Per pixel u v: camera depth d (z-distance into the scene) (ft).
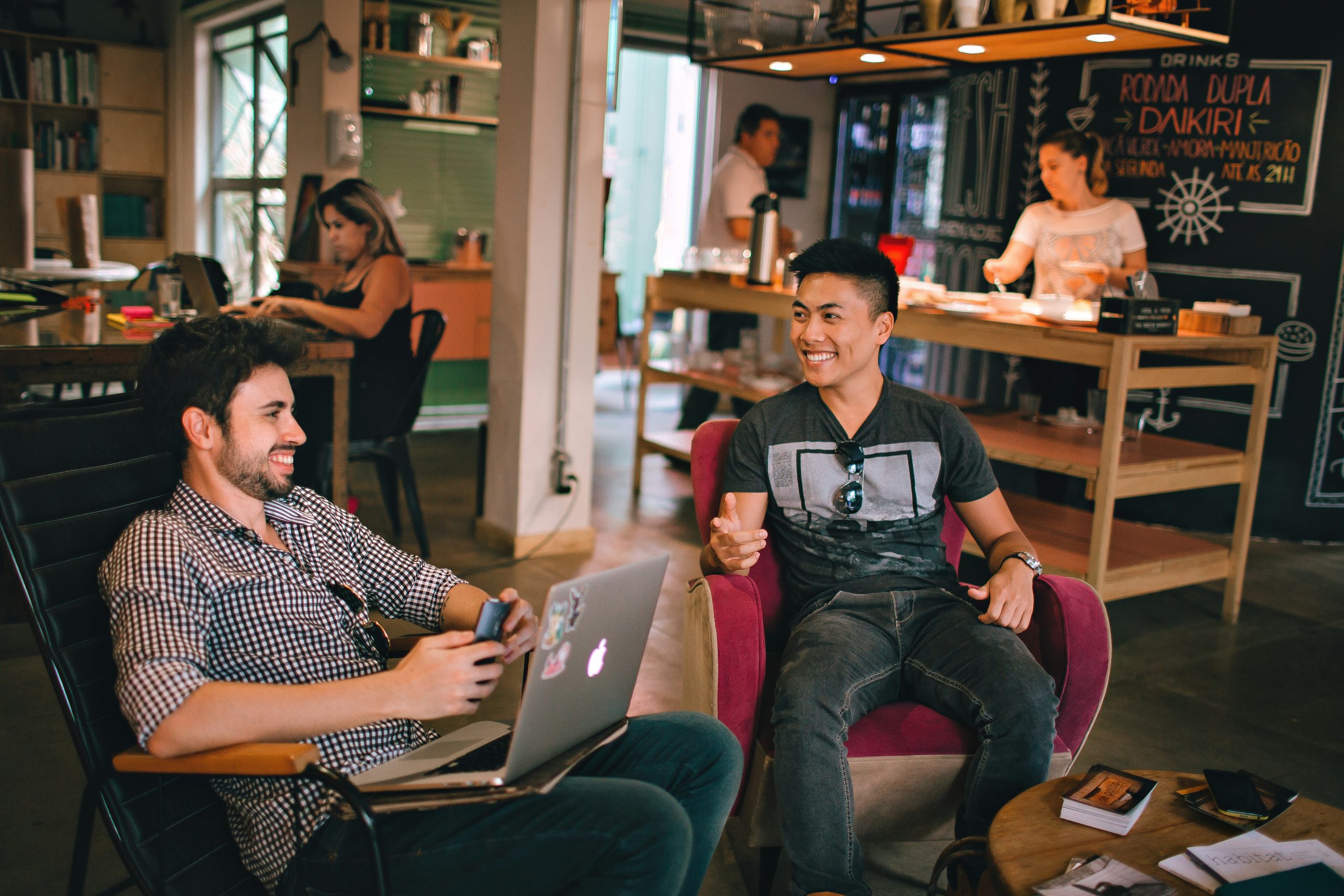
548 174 12.50
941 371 19.15
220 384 4.70
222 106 24.13
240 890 4.75
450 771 4.66
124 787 4.63
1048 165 13.51
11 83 23.16
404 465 12.75
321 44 16.60
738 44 12.57
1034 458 10.68
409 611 5.57
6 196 14.26
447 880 4.41
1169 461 10.62
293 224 17.60
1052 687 5.74
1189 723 9.20
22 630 10.02
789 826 5.48
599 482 17.12
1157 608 12.24
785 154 26.32
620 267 30.37
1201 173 15.40
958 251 18.47
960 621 6.18
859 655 5.94
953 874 5.55
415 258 21.52
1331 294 14.84
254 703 4.14
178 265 12.12
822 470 6.64
